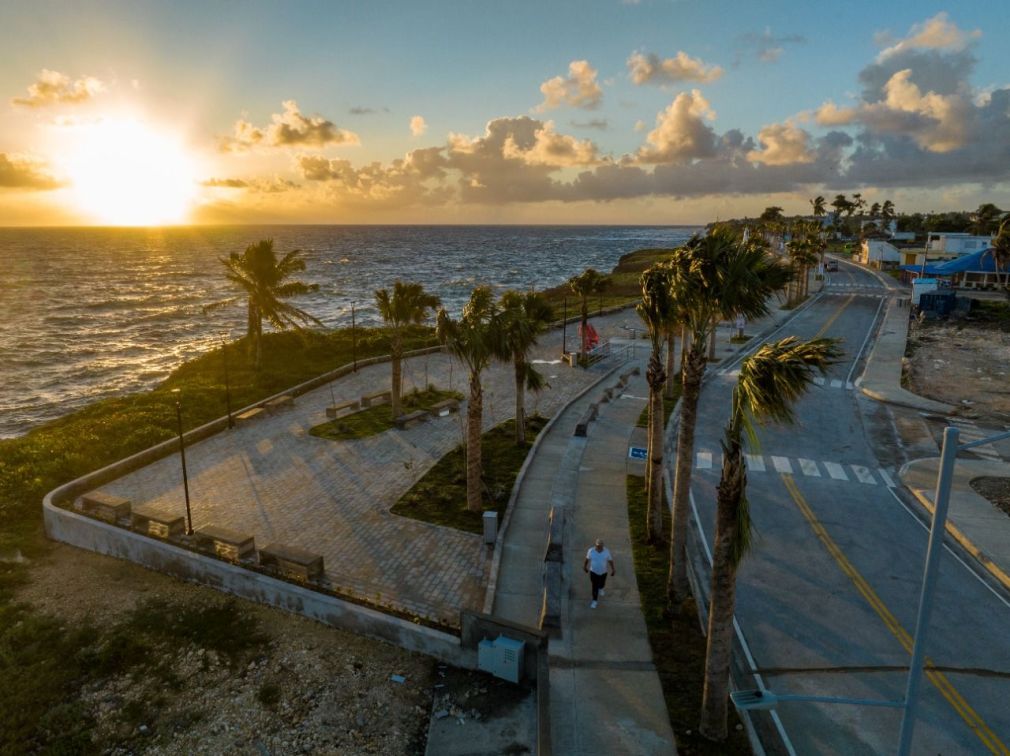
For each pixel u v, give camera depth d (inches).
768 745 451.8
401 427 1202.0
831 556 728.3
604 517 808.3
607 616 594.2
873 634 581.3
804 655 550.6
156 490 930.7
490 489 901.2
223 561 697.0
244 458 1059.3
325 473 986.7
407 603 634.2
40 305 3794.3
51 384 2033.7
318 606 622.2
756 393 400.2
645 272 641.6
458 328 812.0
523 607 617.0
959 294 2913.4
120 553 764.0
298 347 1958.7
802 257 2925.7
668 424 1218.6
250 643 593.6
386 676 546.6
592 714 471.5
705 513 841.5
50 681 550.3
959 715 481.4
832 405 1371.8
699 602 620.4
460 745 467.2
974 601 640.4
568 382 1563.7
